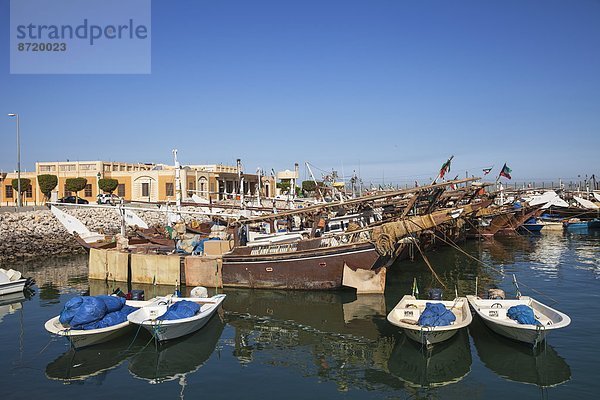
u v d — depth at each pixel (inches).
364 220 1076.5
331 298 902.4
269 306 856.9
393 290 969.5
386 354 615.5
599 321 702.5
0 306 889.5
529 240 1780.3
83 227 1451.8
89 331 613.3
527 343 585.6
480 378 527.5
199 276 1019.9
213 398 497.4
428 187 924.0
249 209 1434.5
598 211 2146.9
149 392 514.3
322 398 495.2
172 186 2576.3
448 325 579.8
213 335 704.4
